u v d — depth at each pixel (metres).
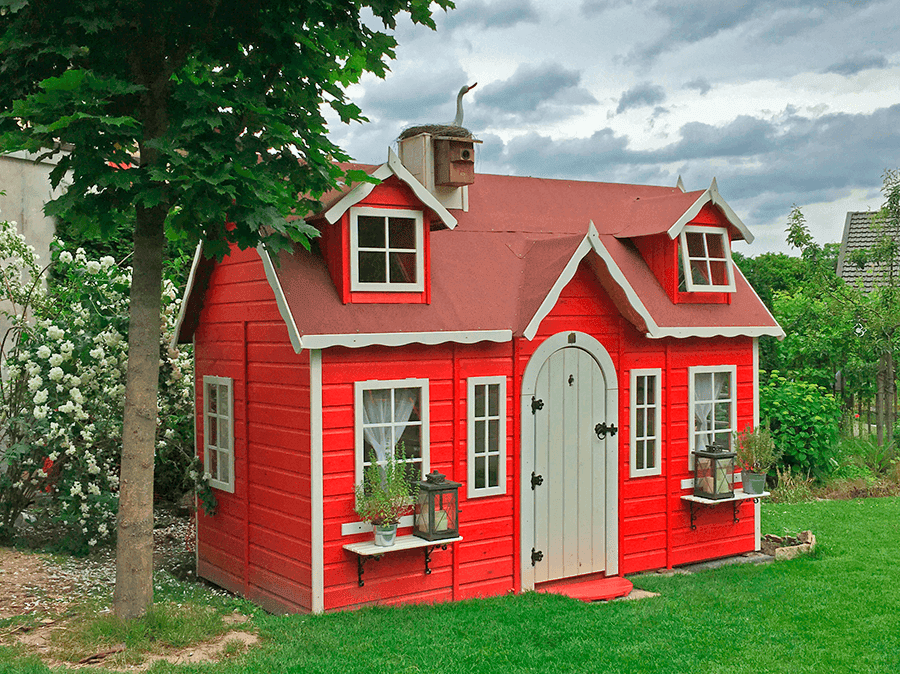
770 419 15.59
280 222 6.33
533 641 7.20
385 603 8.32
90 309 10.17
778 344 18.16
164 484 13.59
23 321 10.60
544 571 9.42
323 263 8.57
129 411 6.89
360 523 8.17
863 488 15.18
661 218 10.79
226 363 9.65
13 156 12.69
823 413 15.76
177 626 6.79
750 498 10.70
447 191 10.43
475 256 9.85
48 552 9.83
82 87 5.74
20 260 10.61
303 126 7.24
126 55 6.80
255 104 6.53
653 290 10.57
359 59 7.80
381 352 8.36
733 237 11.29
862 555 10.67
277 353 8.55
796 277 31.44
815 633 7.60
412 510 8.48
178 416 11.05
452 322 8.76
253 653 6.49
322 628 7.30
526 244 10.41
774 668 6.75
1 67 6.36
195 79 7.32
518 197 11.20
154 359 6.98
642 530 10.23
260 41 6.95
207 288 10.14
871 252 18.69
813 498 14.69
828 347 17.61
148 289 6.93
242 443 9.25
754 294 11.53
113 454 10.55
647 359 10.31
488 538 9.04
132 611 6.85
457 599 8.77
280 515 8.52
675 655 6.98
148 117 6.97
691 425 10.66
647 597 8.93
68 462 10.24
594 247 9.48
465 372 8.91
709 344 10.88
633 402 10.12
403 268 8.75
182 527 12.49
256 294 8.95
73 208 6.41
